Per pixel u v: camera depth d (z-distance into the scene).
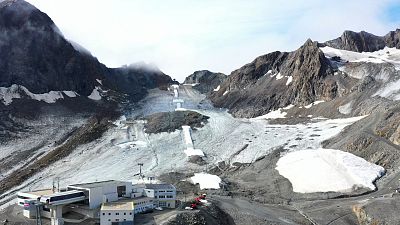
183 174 167.75
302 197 137.25
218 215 116.69
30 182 160.88
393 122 169.38
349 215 118.38
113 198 116.00
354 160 152.38
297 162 162.38
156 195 120.69
